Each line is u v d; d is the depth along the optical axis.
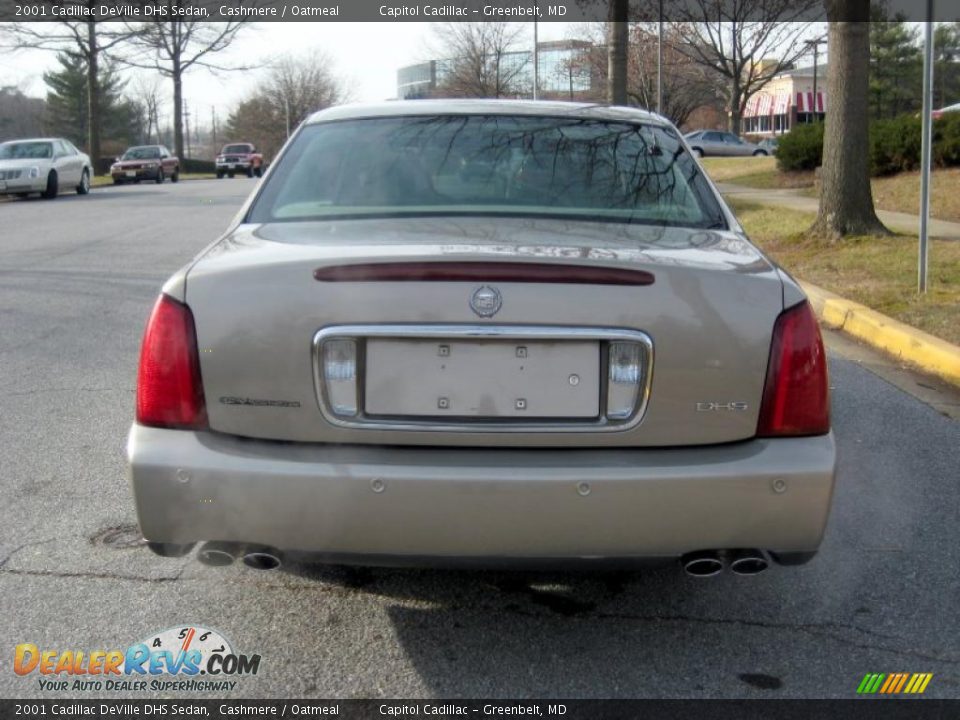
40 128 96.31
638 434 2.77
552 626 3.29
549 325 2.72
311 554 2.80
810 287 9.12
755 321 2.79
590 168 3.72
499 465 2.72
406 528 2.72
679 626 3.30
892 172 19.62
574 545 2.74
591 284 2.73
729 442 2.82
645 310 2.74
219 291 2.79
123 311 8.49
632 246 3.01
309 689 2.93
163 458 2.75
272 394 2.77
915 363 6.88
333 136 3.91
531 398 2.76
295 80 92.94
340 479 2.69
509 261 2.72
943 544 3.95
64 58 87.06
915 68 64.94
